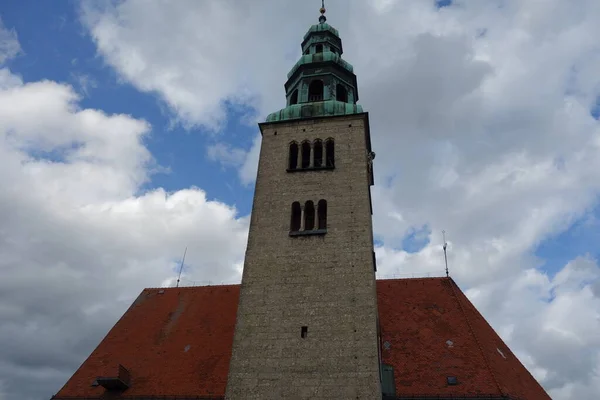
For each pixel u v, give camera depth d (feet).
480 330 146.20
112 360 153.89
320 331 115.65
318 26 183.01
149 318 170.91
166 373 145.07
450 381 126.31
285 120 154.61
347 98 164.76
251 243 131.75
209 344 153.28
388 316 152.25
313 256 126.93
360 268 122.83
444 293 159.02
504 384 125.49
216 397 132.87
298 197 138.41
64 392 143.95
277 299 121.90
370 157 165.68
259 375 111.86
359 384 107.24
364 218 130.72
